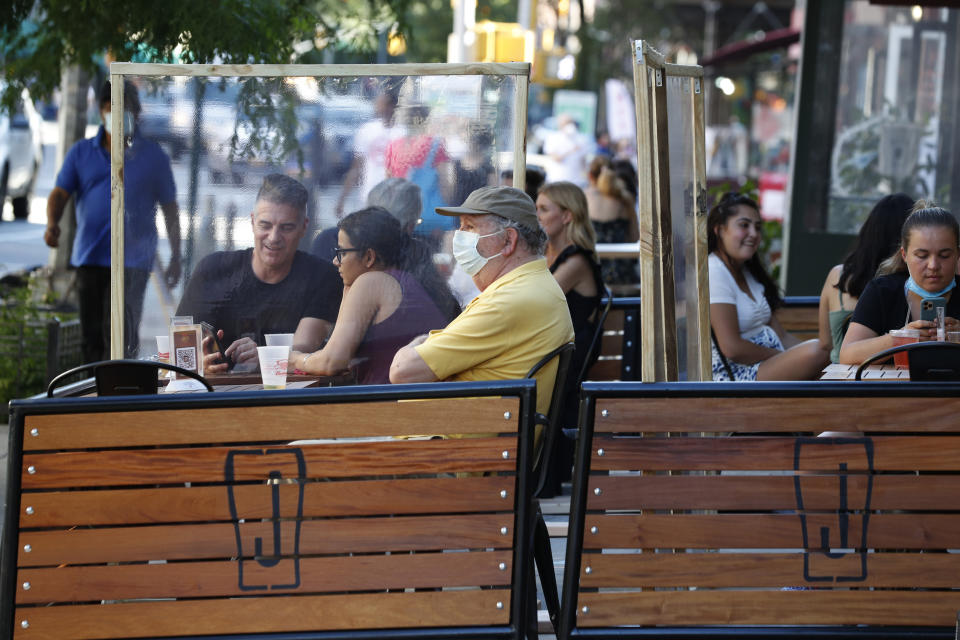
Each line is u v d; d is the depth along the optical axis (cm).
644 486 1365
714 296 2155
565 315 1548
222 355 1811
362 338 1808
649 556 1384
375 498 1352
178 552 1349
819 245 3978
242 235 1805
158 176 1795
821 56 3934
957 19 3891
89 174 3119
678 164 1510
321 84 1788
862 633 1397
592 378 2500
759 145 12675
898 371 1719
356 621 1368
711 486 1370
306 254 1805
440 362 1488
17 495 1326
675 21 17400
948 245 1761
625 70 14100
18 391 3089
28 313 3247
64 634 1353
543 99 13562
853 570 1391
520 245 1551
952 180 3944
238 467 1339
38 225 7206
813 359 2116
